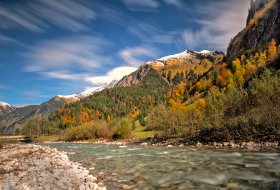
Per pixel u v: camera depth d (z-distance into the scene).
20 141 156.75
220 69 192.75
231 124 49.12
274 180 17.30
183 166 25.66
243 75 128.62
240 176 19.22
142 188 17.33
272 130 41.19
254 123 45.22
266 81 57.78
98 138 115.31
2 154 44.00
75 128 129.88
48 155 36.44
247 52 188.88
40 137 173.62
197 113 69.19
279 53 117.56
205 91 169.75
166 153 39.31
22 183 17.97
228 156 30.47
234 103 57.91
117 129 102.44
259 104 51.12
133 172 23.59
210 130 54.56
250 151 33.38
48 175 20.92
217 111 59.38
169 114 74.69
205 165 25.31
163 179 19.95
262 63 129.25
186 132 64.81
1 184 17.91
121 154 41.84
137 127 132.88
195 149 42.56
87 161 33.53
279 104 44.91
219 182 17.88
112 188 17.55
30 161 29.97
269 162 24.30
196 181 18.64
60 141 137.25
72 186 17.08
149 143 69.12
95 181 19.78
